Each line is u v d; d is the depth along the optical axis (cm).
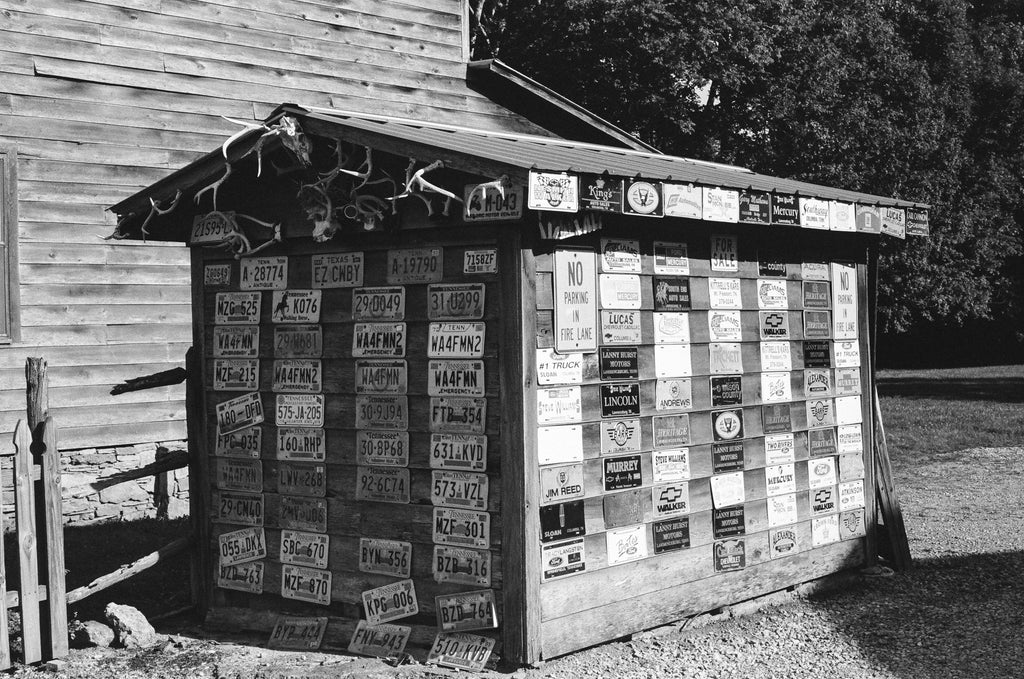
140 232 745
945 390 2881
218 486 732
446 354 622
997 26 3450
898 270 2983
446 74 1341
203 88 1155
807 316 786
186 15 1145
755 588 734
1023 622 699
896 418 2055
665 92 2592
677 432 683
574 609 617
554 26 2583
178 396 1151
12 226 1038
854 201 770
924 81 2819
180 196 703
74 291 1078
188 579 855
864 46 2734
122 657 657
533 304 596
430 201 616
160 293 1135
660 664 618
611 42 2488
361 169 638
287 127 641
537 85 1331
